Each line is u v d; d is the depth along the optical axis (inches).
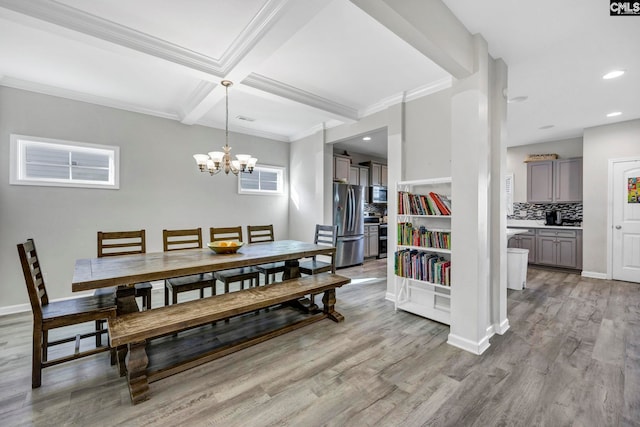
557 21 79.6
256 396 67.9
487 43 90.0
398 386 71.6
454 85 91.8
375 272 200.1
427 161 128.0
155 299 139.4
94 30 82.3
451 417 61.1
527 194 222.5
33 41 93.1
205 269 87.4
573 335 99.6
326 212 192.9
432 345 92.7
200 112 144.8
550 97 132.6
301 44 95.6
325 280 110.7
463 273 90.4
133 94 137.5
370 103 149.5
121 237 109.2
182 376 75.7
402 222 127.3
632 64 102.6
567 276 185.9
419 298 126.8
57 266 131.3
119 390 70.3
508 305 130.9
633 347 90.5
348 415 61.7
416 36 68.7
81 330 103.3
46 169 131.9
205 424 59.2
